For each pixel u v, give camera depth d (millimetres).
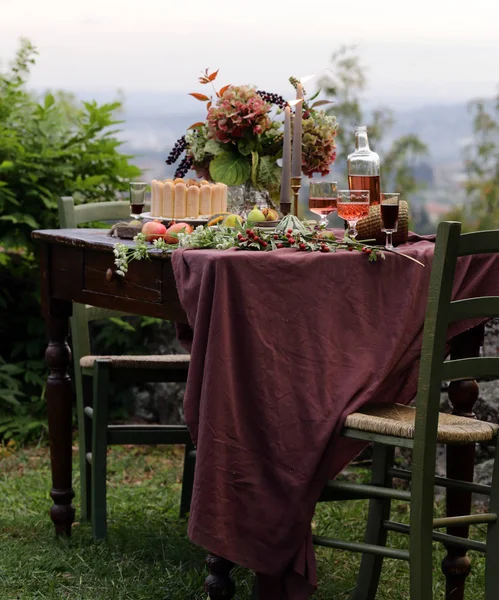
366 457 4648
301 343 2652
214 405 2541
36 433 5148
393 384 2939
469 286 3041
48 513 3955
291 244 2791
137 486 4492
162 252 2904
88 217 3877
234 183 3438
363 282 2773
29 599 3053
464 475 3113
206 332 2578
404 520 3969
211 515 2553
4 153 5273
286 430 2627
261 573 2691
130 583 3184
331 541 2656
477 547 2732
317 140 3566
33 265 5434
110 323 5398
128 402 5406
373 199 3170
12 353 5297
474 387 3166
